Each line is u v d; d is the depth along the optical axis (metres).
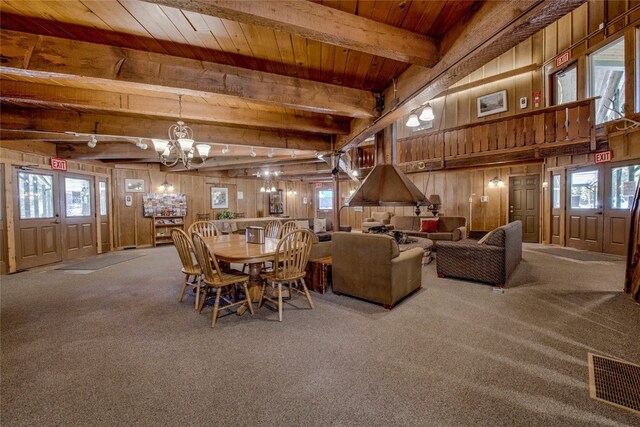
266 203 11.40
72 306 3.19
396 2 1.84
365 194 4.30
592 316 2.73
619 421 1.47
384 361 2.03
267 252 2.86
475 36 1.90
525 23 1.65
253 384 1.79
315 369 1.94
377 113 3.31
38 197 5.45
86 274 4.72
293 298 3.36
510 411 1.54
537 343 2.25
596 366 1.93
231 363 2.02
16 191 5.02
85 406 1.61
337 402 1.62
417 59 2.22
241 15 1.65
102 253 6.90
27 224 5.20
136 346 2.27
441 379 1.82
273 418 1.51
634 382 1.76
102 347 2.26
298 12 1.76
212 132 4.44
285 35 2.17
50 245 5.64
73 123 3.74
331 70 2.78
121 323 2.72
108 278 4.44
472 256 3.90
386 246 2.95
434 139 7.66
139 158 6.56
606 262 4.96
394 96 2.98
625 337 2.31
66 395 1.70
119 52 2.29
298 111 3.95
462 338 2.34
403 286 3.17
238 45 2.31
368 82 3.07
